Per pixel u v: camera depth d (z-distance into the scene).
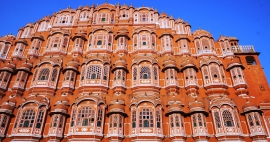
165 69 33.16
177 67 33.22
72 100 30.34
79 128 26.86
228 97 29.56
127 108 29.38
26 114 28.27
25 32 41.47
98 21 40.72
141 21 41.03
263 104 29.70
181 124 27.30
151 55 34.59
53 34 38.00
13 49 37.72
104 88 31.06
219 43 37.53
